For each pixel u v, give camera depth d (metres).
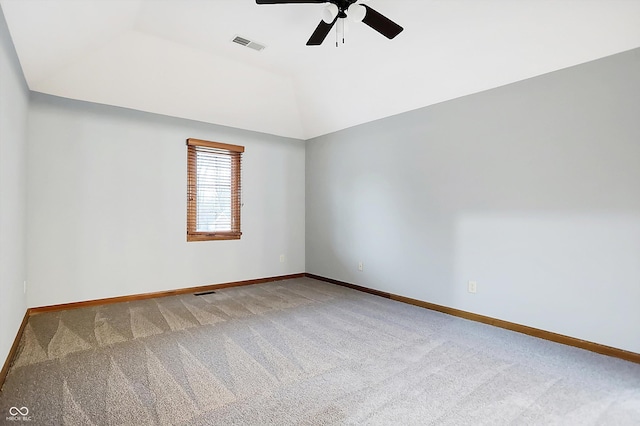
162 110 3.89
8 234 2.26
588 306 2.51
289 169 5.16
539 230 2.76
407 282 3.80
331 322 3.12
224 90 3.90
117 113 3.66
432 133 3.54
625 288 2.34
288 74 3.88
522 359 2.35
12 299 2.38
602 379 2.07
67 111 3.38
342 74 3.69
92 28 2.62
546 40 2.49
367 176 4.29
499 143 3.00
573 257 2.58
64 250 3.38
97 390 1.89
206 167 4.36
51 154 3.29
